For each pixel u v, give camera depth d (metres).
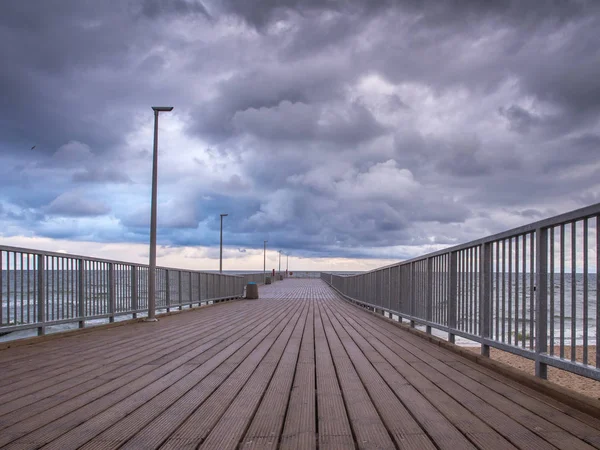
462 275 6.11
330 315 12.75
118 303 9.82
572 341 3.63
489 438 2.73
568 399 3.44
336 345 6.83
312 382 4.29
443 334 13.32
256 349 6.42
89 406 3.47
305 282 50.47
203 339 7.55
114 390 3.98
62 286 7.78
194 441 2.72
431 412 3.29
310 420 3.13
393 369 4.93
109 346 6.71
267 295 25.56
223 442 2.70
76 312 8.20
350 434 2.84
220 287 19.52
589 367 3.31
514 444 2.63
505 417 3.15
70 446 2.64
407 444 2.65
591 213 3.28
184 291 14.09
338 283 26.91
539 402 3.55
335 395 3.80
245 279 26.47
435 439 2.71
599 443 2.64
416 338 7.70
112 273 9.55
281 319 11.45
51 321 7.39
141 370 4.89
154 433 2.86
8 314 6.48
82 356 5.82
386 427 2.97
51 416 3.21
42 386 4.14
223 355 5.89
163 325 9.98
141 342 7.16
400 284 9.59
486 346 5.28
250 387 4.09
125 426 2.99
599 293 3.29
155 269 10.91
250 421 3.12
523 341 4.37
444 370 4.87
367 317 12.12
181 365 5.18
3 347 6.36
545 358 3.91
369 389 4.00
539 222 4.08
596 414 3.10
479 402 3.55
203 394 3.84
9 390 3.99
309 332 8.59
